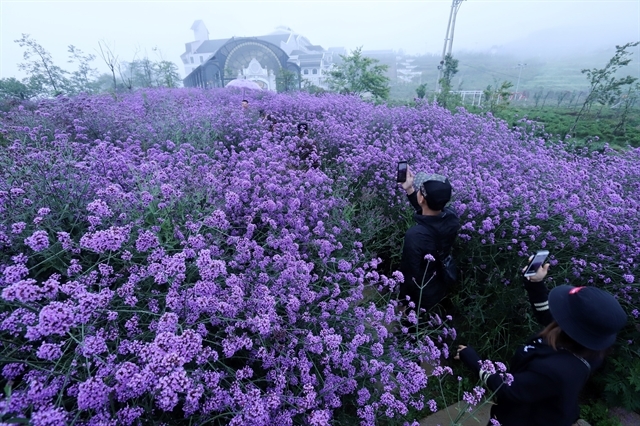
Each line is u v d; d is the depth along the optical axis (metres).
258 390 1.68
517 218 3.43
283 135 6.29
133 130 5.59
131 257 2.12
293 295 2.26
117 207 2.49
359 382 2.35
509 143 6.22
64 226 2.47
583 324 1.51
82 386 1.30
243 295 2.14
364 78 18.00
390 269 4.05
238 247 2.43
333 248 2.90
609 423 2.82
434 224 2.92
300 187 3.49
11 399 1.28
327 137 5.94
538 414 1.73
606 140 9.55
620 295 3.18
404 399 2.14
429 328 3.17
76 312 1.51
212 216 2.35
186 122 5.85
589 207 3.79
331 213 3.71
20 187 2.63
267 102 10.89
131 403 1.66
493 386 1.88
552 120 11.33
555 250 3.45
